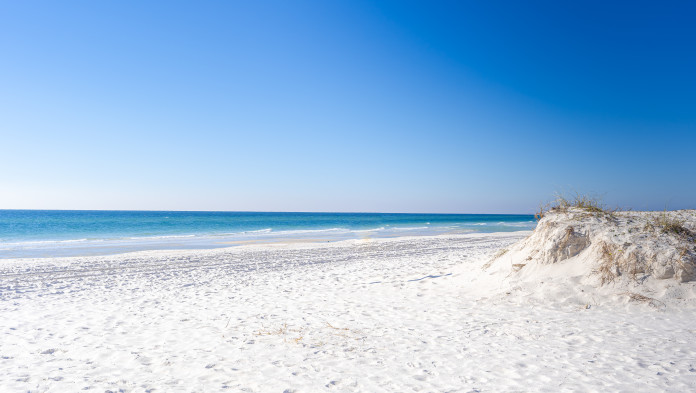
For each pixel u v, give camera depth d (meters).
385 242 25.44
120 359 5.73
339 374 4.96
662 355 4.99
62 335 7.00
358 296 9.81
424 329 6.84
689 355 4.95
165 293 10.88
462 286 9.83
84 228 46.97
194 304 9.45
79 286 12.03
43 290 11.45
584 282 8.11
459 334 6.44
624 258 8.01
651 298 7.21
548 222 9.65
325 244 24.89
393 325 7.20
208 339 6.64
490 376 4.66
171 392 4.54
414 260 15.78
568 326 6.46
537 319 6.95
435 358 5.39
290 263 16.58
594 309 7.27
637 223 8.97
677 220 8.92
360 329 7.02
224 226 53.41
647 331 5.98
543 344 5.71
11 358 5.84
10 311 8.90
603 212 9.83
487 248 19.70
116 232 40.41
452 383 4.52
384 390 4.42
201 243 27.67
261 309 8.78
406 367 5.11
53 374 5.17
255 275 13.72
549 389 4.21
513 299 8.20
